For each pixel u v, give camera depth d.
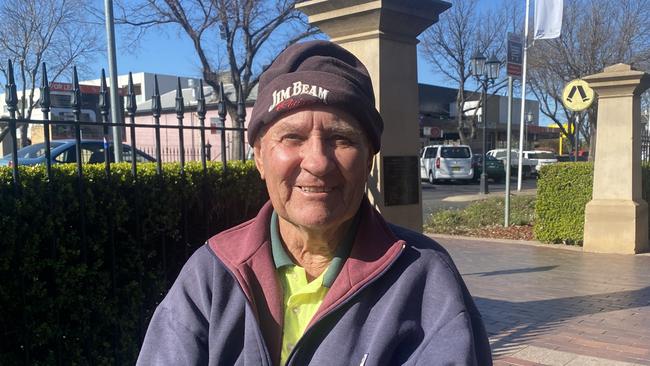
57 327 2.85
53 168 2.97
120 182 3.17
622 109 8.01
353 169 1.43
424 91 39.50
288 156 1.43
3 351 2.72
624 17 18.75
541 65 21.59
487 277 6.69
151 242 3.41
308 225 1.42
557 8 14.04
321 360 1.33
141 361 1.46
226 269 1.48
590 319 4.92
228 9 17.89
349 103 1.38
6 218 2.58
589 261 7.59
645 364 3.85
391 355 1.32
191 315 1.47
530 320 4.92
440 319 1.33
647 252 8.22
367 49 3.90
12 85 2.66
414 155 4.12
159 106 3.38
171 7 17.95
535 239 9.47
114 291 3.11
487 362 1.40
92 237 3.05
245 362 1.38
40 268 2.78
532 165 31.28
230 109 18.77
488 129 43.44
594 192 8.37
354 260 1.42
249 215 4.06
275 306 1.44
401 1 3.77
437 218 11.77
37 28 22.12
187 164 3.88
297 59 1.46
